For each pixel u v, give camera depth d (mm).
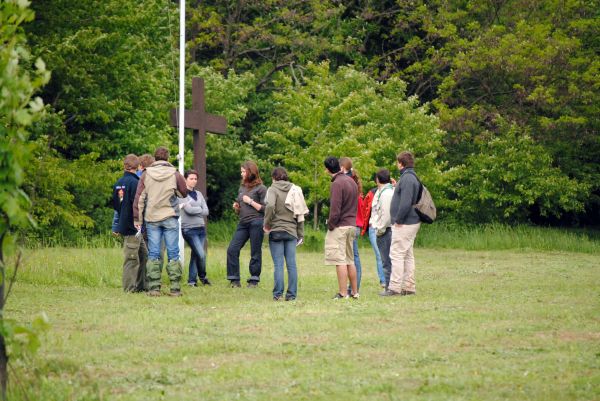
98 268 38062
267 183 88875
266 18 101562
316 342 22266
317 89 79750
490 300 31406
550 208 86750
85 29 68062
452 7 96250
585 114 89062
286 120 88000
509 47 88000
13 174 14352
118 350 21250
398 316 26688
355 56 101125
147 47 74438
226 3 99125
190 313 27531
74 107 68812
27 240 48219
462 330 23922
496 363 19562
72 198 65250
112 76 71875
